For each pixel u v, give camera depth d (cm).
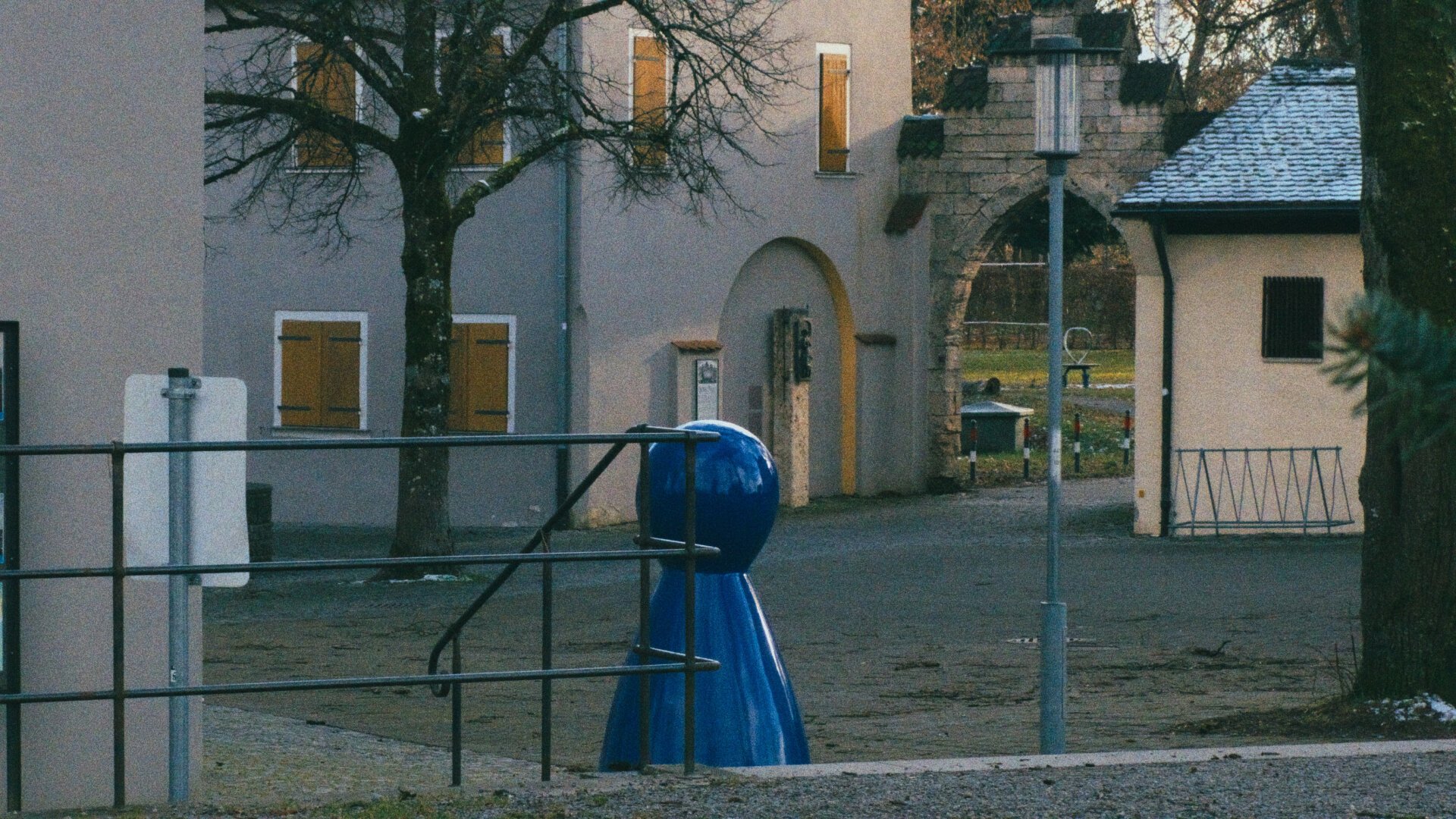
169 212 776
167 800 777
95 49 762
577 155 2480
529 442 629
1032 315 5728
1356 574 1919
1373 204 1003
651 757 866
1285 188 2312
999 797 640
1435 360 205
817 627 1616
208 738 1040
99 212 764
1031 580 1939
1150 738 1008
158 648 775
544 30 1961
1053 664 977
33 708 761
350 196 2659
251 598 1902
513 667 1398
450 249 2022
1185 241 2383
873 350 2998
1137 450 2416
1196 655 1395
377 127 2295
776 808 615
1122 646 1461
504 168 2030
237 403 636
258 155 2062
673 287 2697
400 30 2030
